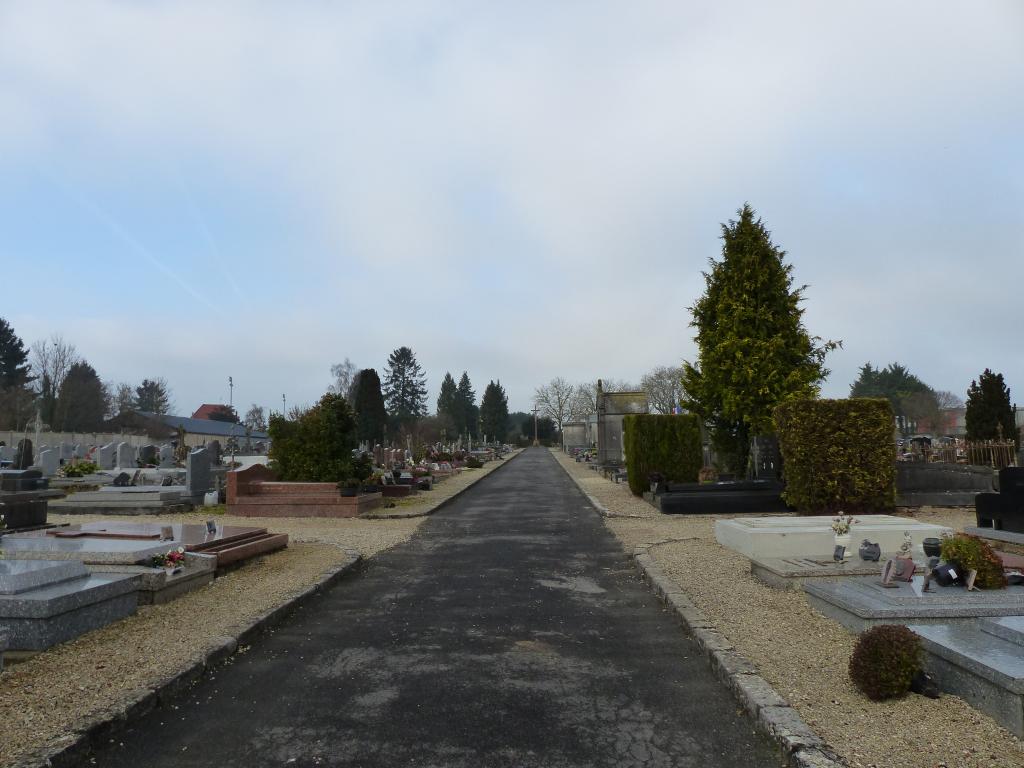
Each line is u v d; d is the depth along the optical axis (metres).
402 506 19.31
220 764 3.95
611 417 37.41
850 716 4.29
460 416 112.38
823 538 9.76
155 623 6.63
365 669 5.64
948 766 3.61
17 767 3.62
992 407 30.19
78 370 75.25
